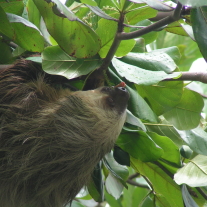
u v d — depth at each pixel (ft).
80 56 24.25
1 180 27.35
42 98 28.94
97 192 30.66
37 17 29.01
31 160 26.48
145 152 27.61
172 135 30.12
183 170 27.07
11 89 29.07
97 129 27.25
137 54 27.20
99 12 22.71
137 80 23.59
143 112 26.30
